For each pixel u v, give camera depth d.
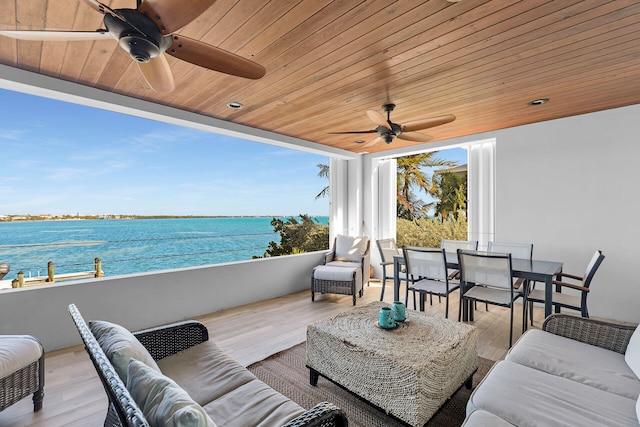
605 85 2.67
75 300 2.75
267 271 4.29
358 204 5.70
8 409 1.85
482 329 3.12
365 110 3.29
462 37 1.90
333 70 2.35
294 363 2.43
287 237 8.89
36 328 2.56
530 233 3.85
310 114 3.42
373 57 2.16
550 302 2.64
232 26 1.77
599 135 3.40
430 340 1.84
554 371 1.43
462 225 7.71
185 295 3.44
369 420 1.76
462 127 3.98
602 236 3.40
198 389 1.35
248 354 2.59
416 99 2.98
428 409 1.56
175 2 1.18
